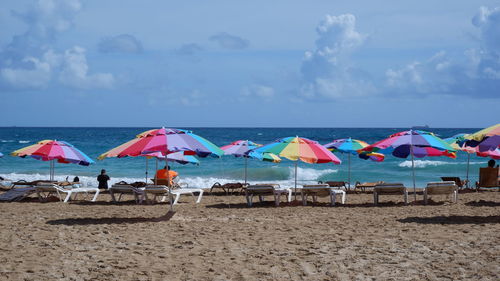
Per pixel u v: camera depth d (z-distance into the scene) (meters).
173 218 11.39
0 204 14.16
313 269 6.75
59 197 14.99
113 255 7.53
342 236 8.93
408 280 6.18
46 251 7.75
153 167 34.34
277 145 13.60
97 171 32.12
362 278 6.29
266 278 6.34
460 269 6.55
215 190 19.73
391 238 8.66
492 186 17.03
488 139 10.03
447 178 17.75
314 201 14.55
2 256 7.39
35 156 17.64
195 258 7.36
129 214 12.12
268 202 14.70
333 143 17.73
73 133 123.38
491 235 8.70
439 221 10.48
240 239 8.74
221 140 86.12
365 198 15.95
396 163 35.53
